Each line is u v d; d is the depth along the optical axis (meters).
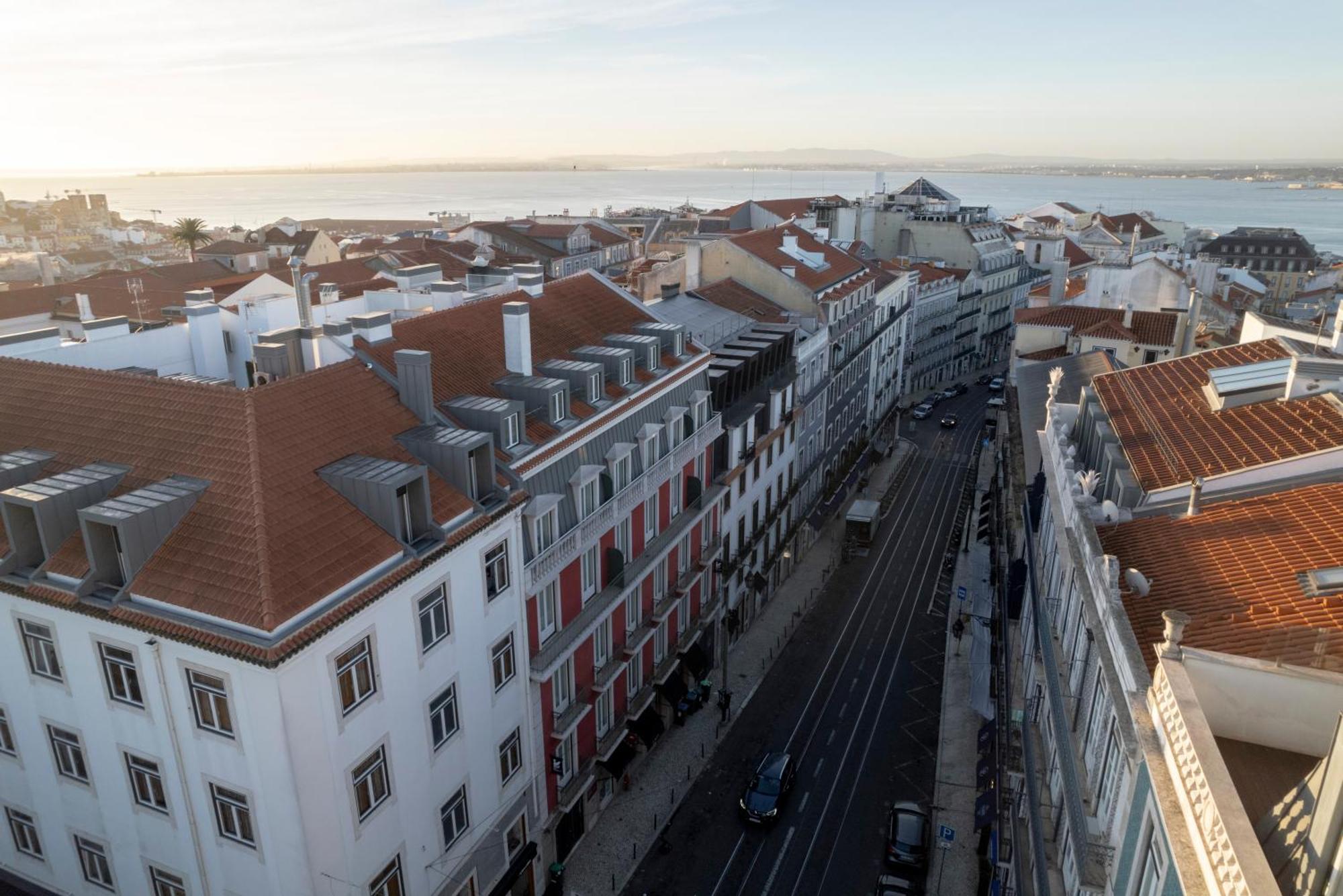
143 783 24.12
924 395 120.94
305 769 21.64
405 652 24.77
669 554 43.47
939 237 135.75
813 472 69.69
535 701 32.38
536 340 39.19
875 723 45.53
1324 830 11.82
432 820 27.06
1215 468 26.25
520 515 29.72
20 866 28.34
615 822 38.44
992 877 33.78
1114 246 146.12
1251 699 16.42
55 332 31.75
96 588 22.58
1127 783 18.53
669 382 42.72
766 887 34.84
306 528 23.12
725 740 44.12
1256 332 45.34
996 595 52.78
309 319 35.59
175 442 25.11
